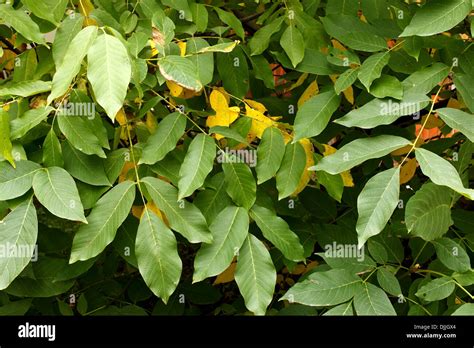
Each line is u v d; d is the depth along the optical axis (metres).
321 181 1.29
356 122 1.12
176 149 1.22
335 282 1.14
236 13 1.80
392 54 1.30
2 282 0.99
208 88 1.53
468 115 1.13
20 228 1.03
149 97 1.30
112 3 1.33
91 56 0.95
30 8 1.11
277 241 1.16
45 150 1.08
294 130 1.21
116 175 1.14
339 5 1.41
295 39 1.33
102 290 1.58
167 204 1.09
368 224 1.03
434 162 1.05
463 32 1.47
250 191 1.16
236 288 1.99
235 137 1.17
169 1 1.34
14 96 1.15
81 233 1.04
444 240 1.21
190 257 2.18
